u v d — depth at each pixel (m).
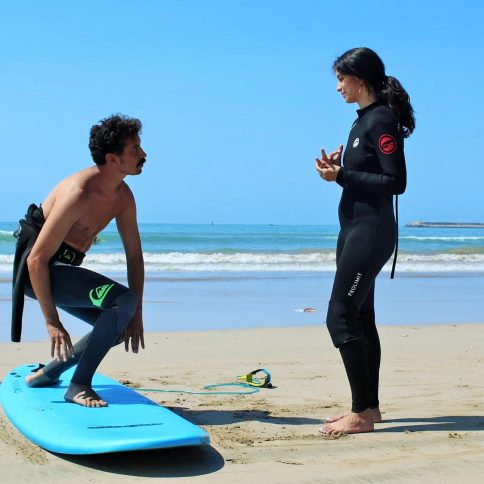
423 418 4.72
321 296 13.06
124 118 4.25
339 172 4.26
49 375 4.73
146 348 7.53
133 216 4.57
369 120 4.25
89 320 4.68
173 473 3.49
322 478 3.44
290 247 33.16
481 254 29.25
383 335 8.77
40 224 4.38
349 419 4.33
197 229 74.62
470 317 10.84
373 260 4.23
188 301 11.92
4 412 4.52
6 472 3.47
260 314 10.55
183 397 5.33
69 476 3.43
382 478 3.45
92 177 4.28
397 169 4.15
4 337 8.15
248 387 5.74
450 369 6.63
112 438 3.60
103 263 21.05
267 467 3.61
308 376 6.24
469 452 3.91
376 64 4.32
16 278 4.41
